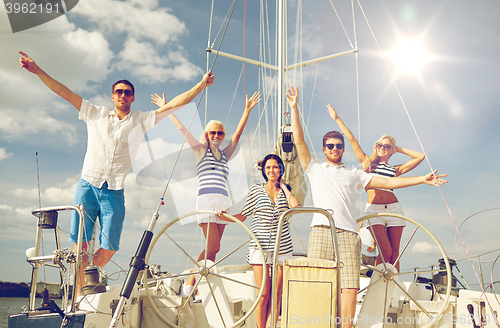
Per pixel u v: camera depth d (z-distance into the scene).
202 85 2.29
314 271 1.38
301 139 2.09
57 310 1.48
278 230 1.42
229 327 1.73
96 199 2.04
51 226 1.66
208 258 2.11
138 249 1.23
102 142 2.08
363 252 2.61
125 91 2.13
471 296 1.97
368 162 2.76
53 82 2.10
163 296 1.99
